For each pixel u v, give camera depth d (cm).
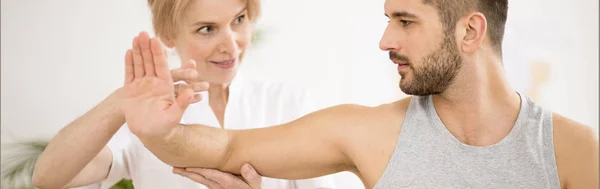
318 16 293
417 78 101
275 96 156
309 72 294
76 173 111
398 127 110
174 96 96
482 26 100
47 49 294
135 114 96
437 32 99
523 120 105
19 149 283
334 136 112
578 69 312
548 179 103
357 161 111
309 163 114
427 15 99
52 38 293
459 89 103
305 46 293
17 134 292
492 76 104
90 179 134
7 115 293
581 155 104
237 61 142
